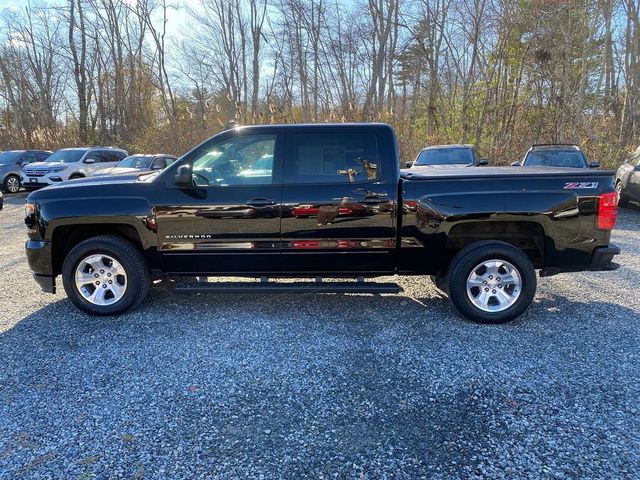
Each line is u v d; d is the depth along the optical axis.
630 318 4.50
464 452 2.57
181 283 4.69
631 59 19.58
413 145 19.72
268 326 4.37
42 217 4.51
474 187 4.30
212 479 2.38
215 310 4.80
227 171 4.48
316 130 4.43
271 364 3.63
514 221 4.32
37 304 5.02
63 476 2.41
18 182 17.69
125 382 3.37
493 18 19.41
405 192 4.32
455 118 21.81
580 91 19.19
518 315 4.36
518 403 3.05
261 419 2.91
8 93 34.19
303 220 4.39
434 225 4.32
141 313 4.71
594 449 2.58
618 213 11.75
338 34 25.58
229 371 3.52
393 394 3.18
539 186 4.27
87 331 4.27
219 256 4.50
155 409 3.03
